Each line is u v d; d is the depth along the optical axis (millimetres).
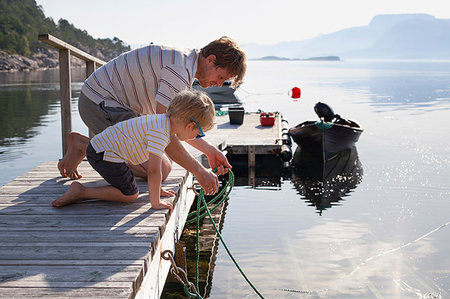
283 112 16844
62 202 3090
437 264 4250
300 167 8609
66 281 2082
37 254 2369
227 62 3055
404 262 4297
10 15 117000
